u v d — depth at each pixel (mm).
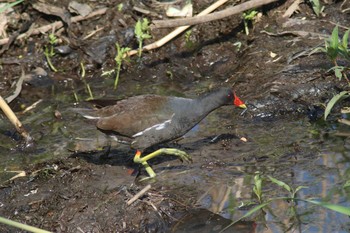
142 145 11422
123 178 11328
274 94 13336
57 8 15664
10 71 15039
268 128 12656
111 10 15891
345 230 9648
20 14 15750
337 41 12258
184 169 11531
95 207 10500
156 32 15641
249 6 14758
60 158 12000
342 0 15461
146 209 10367
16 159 12211
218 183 11023
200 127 12930
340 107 13016
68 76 15078
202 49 15234
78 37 15617
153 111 11320
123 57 15062
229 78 14336
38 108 14055
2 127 13336
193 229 9953
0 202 10844
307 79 13531
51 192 11000
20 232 10203
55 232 10148
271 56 14445
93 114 11547
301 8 15461
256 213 10180
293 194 10438
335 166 11234
